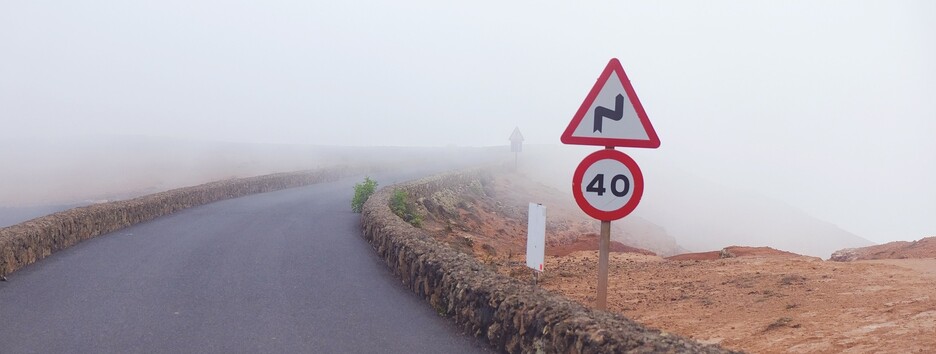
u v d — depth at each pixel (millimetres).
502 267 15789
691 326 8836
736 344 7570
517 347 6605
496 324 7160
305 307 9344
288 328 8148
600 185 5953
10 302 9602
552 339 5883
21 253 12672
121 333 7875
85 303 9539
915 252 15695
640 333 5398
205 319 8594
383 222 15008
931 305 8289
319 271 12406
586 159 5922
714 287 11711
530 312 6445
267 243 16250
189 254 14406
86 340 7559
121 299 9828
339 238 17359
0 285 10891
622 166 5938
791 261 14117
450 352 7113
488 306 7418
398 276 11797
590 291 12234
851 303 9086
